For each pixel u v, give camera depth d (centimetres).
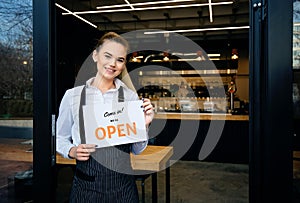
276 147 119
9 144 177
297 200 118
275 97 119
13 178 183
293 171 119
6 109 175
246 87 754
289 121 118
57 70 155
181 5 488
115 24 623
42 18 137
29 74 158
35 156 138
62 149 146
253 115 129
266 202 121
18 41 162
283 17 119
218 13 540
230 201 327
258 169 127
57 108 145
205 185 390
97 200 141
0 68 173
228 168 493
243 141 530
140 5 486
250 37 130
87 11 512
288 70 118
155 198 232
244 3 476
